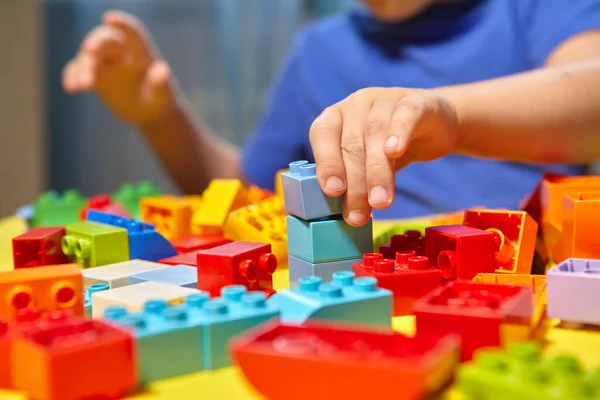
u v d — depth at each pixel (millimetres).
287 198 559
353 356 403
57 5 1813
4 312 483
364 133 544
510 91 642
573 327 495
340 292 473
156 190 864
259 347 414
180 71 1879
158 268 570
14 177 1775
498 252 562
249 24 1865
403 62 1135
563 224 590
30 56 1757
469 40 1095
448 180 1047
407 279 512
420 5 1080
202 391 431
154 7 1853
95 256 587
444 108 590
